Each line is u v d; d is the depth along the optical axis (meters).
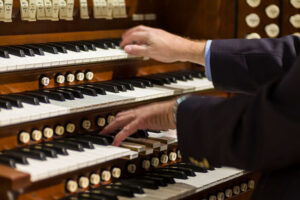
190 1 2.29
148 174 1.79
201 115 1.25
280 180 1.19
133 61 1.98
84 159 1.45
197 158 1.29
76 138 1.62
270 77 1.68
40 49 1.63
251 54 1.70
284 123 1.07
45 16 1.73
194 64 2.27
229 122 1.17
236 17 2.23
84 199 1.50
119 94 1.74
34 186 1.44
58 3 1.74
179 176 1.80
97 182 1.62
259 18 2.21
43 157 1.41
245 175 2.23
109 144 1.63
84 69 1.78
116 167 1.71
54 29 1.83
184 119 1.29
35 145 1.51
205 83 2.06
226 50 1.73
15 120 1.37
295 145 1.09
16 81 1.58
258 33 2.23
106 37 2.04
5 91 1.55
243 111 1.16
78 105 1.54
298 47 1.72
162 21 2.34
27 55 1.59
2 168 1.30
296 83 1.07
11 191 1.24
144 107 1.57
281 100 1.10
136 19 2.19
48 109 1.47
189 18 2.31
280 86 1.10
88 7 1.92
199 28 2.29
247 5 2.22
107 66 1.87
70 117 1.64
